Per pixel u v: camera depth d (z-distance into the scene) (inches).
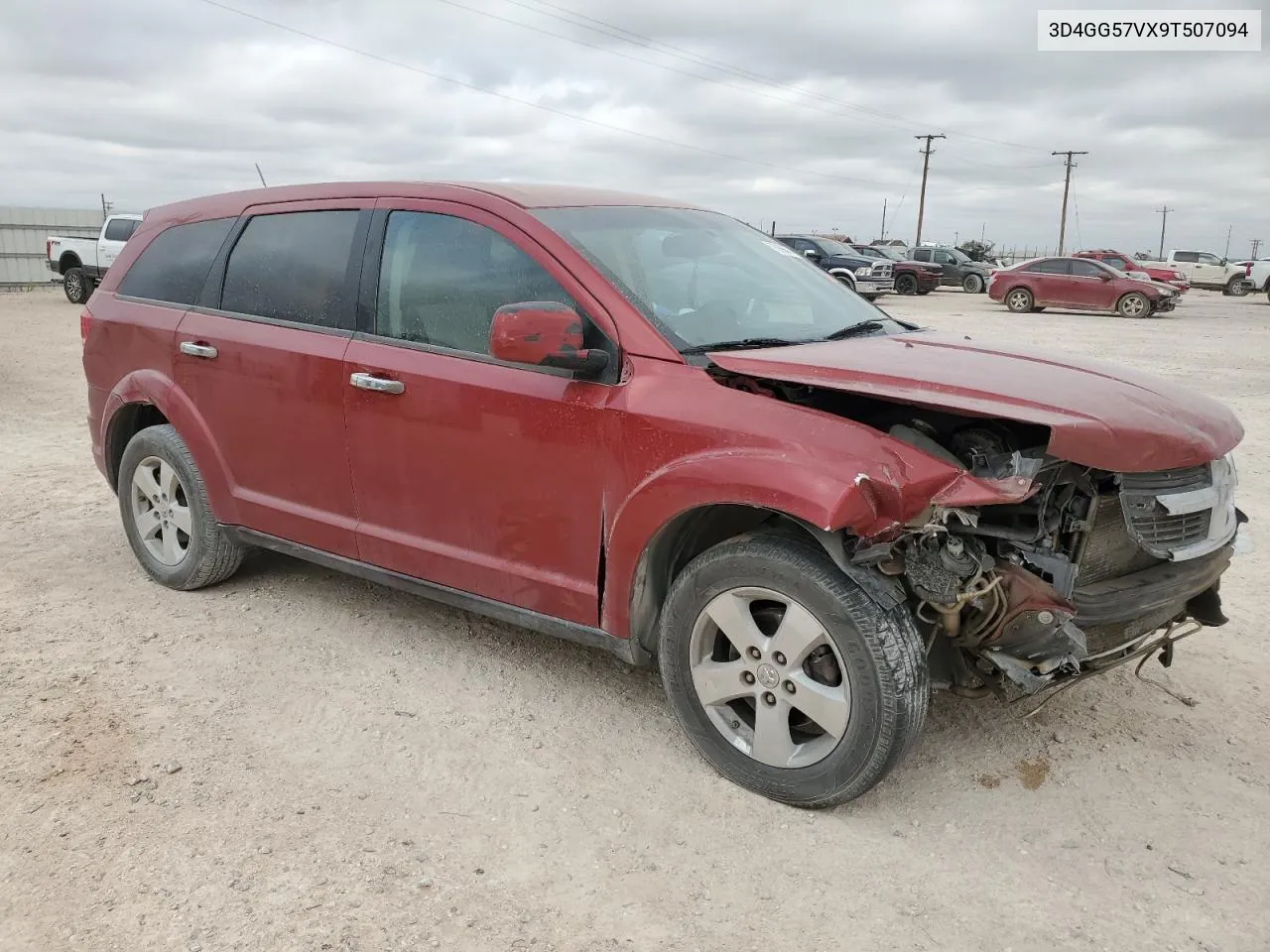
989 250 2987.2
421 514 148.0
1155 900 106.2
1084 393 115.4
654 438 121.7
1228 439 120.5
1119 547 120.2
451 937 99.1
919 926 102.0
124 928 99.1
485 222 141.2
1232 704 150.2
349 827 116.5
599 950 98.0
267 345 161.8
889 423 119.4
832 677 116.2
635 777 128.1
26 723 138.3
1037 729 141.4
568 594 134.4
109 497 253.6
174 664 157.8
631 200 158.7
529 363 121.2
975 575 109.6
